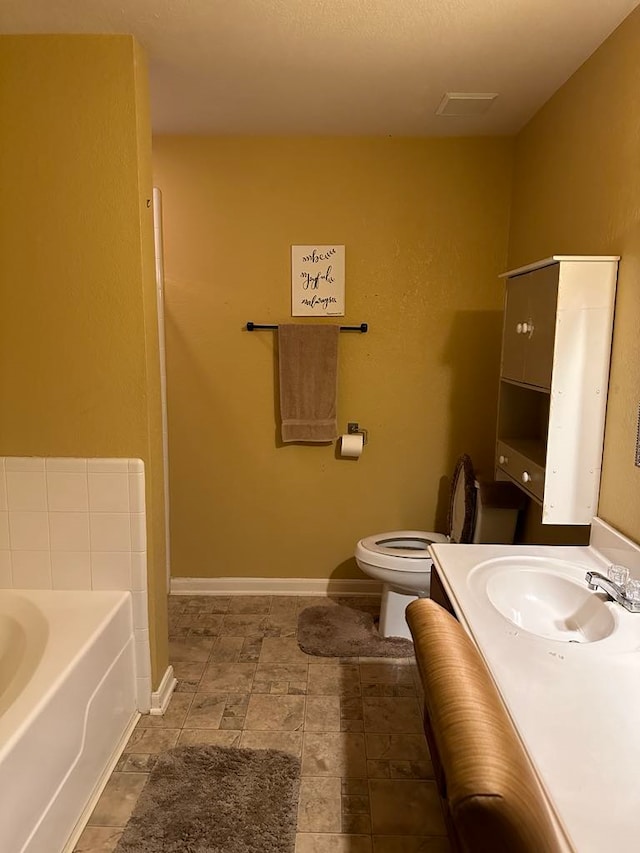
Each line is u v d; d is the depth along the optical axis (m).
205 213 3.02
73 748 1.74
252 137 2.97
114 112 1.99
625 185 1.82
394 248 3.04
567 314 1.88
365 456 3.20
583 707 1.18
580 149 2.16
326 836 1.75
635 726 1.13
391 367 3.13
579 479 1.97
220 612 3.11
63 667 1.72
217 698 2.39
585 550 1.97
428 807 1.86
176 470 3.22
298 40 1.99
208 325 3.10
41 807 1.55
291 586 3.30
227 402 3.16
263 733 2.18
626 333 1.81
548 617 1.77
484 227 3.02
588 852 0.87
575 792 0.98
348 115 2.68
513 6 1.77
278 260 3.05
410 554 2.73
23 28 1.92
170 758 2.04
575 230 2.20
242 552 3.28
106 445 2.16
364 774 1.99
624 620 1.52
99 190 2.03
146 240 2.10
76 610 2.06
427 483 3.22
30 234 2.06
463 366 3.12
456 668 1.07
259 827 1.76
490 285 3.06
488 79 2.29
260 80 2.31
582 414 1.93
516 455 2.30
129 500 2.16
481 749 0.87
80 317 2.09
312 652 2.71
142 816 1.80
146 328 2.10
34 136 2.01
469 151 2.97
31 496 2.18
